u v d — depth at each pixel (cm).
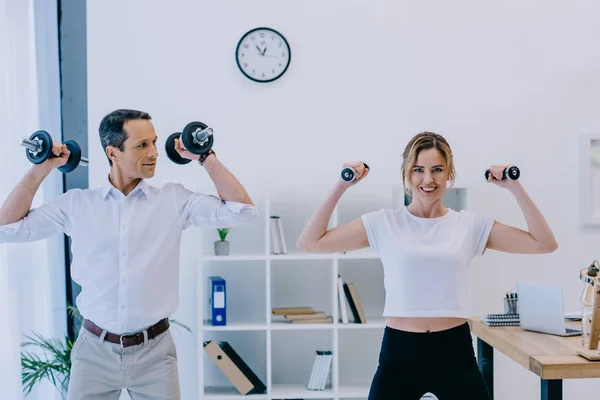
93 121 430
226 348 411
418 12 438
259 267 435
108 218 261
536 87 439
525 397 435
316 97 435
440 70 438
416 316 263
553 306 307
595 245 437
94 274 259
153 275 261
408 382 266
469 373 264
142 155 260
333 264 412
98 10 430
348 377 438
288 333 435
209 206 265
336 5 436
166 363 264
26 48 382
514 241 271
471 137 438
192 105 433
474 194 437
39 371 375
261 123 434
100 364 259
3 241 263
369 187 436
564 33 440
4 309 340
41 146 258
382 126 436
